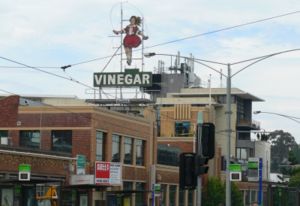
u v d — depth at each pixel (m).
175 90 98.81
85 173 43.16
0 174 35.00
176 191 60.62
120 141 49.44
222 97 95.19
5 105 46.78
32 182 34.56
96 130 45.28
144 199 53.34
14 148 36.16
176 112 82.94
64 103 70.38
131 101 62.94
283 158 140.88
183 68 101.12
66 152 44.34
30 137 46.09
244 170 79.94
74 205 42.62
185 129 82.00
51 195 36.84
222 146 88.44
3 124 46.69
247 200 82.19
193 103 86.50
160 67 102.38
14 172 36.06
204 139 16.97
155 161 55.69
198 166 16.78
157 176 55.72
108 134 47.16
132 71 64.12
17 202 35.78
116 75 64.50
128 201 50.09
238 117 98.75
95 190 44.81
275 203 58.81
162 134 81.19
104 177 43.72
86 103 65.81
